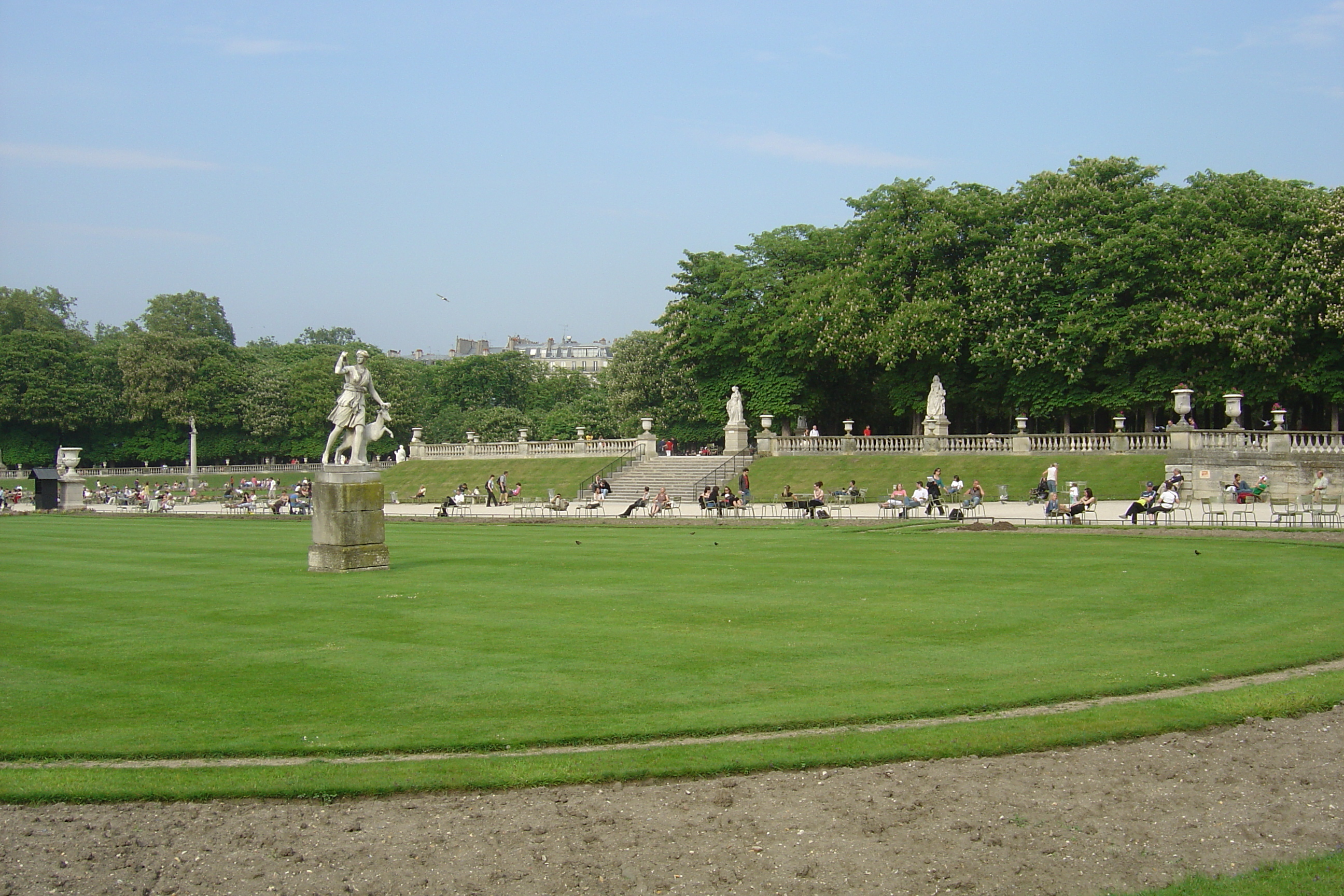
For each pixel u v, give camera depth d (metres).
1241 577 25.66
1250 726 13.66
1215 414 72.56
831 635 19.38
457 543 39.41
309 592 26.14
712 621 20.94
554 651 18.34
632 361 112.75
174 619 22.31
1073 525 40.06
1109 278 67.00
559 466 81.81
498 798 11.56
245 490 90.56
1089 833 10.58
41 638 20.20
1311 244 61.59
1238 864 9.88
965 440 66.94
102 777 11.98
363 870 9.98
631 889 9.58
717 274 89.50
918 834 10.58
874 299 73.81
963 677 15.95
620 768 12.12
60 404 118.62
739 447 77.00
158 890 9.64
